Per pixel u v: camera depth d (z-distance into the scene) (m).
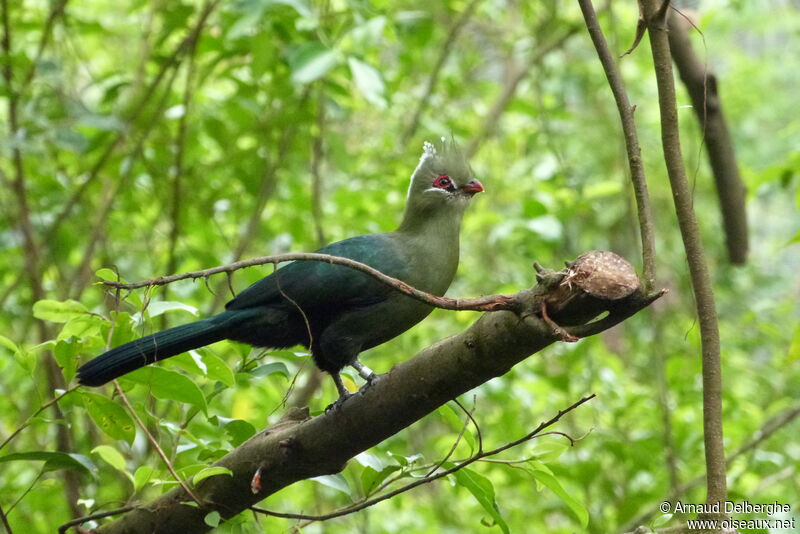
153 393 6.52
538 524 12.56
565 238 14.54
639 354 15.35
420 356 5.99
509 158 15.73
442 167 8.38
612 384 11.66
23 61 10.56
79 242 12.20
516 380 12.18
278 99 11.34
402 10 13.95
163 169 11.81
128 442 6.58
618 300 5.30
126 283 6.15
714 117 9.11
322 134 11.71
